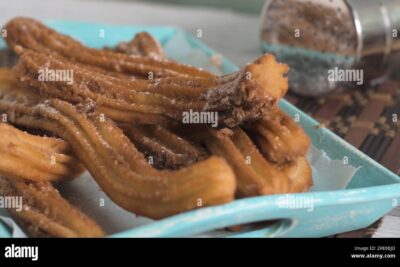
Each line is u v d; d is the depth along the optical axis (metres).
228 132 0.51
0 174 0.51
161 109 0.53
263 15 0.71
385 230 0.52
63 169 0.52
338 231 0.51
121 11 0.92
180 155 0.51
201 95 0.52
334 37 0.68
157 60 0.59
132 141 0.53
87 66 0.59
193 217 0.45
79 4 0.94
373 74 0.71
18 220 0.49
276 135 0.50
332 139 0.57
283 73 0.50
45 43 0.63
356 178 0.54
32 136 0.51
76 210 0.49
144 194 0.47
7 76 0.59
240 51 0.81
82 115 0.53
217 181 0.45
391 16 0.70
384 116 0.68
